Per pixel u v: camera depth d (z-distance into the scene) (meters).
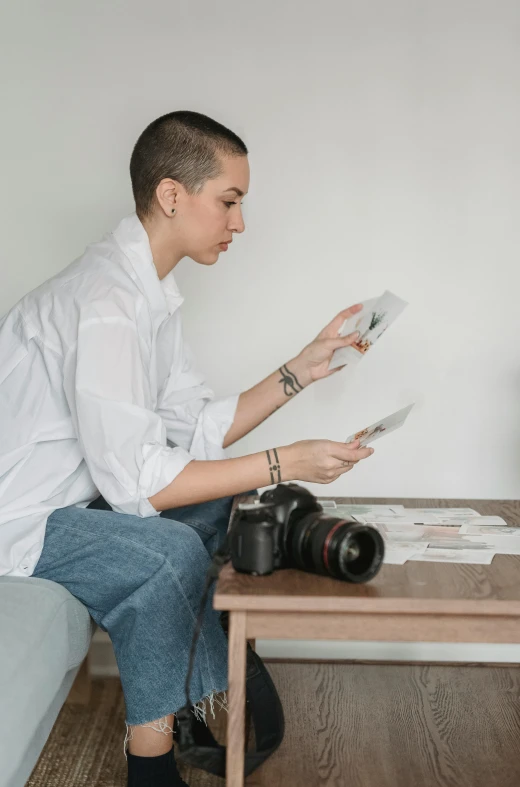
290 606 1.20
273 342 2.39
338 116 2.32
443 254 2.34
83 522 1.63
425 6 2.30
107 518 1.63
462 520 1.71
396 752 1.70
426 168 2.32
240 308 2.38
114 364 1.57
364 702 1.95
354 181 2.33
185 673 1.51
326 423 2.41
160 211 1.76
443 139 2.32
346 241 2.35
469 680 2.09
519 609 1.20
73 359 1.62
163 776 1.52
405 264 2.35
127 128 2.35
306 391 2.41
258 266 2.37
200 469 1.52
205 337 2.40
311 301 2.37
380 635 1.22
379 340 2.37
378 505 1.89
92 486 1.72
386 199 2.34
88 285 1.66
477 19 2.29
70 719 2.13
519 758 1.68
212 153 1.71
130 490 1.53
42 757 1.93
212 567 1.31
